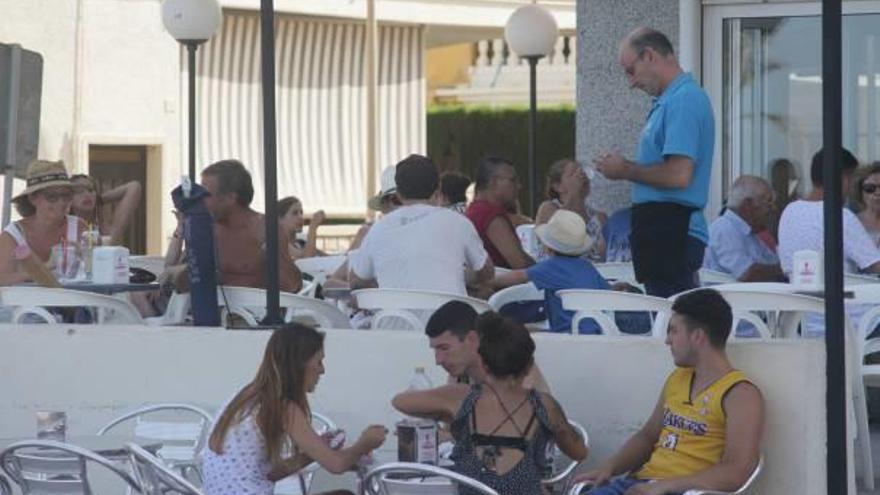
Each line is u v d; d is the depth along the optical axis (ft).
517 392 46.19
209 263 60.39
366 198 161.27
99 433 53.98
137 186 85.25
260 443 45.57
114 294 71.77
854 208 71.15
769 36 84.48
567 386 53.26
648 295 59.47
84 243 70.69
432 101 232.73
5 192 70.85
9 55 70.90
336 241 156.56
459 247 61.67
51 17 134.41
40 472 46.47
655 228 60.13
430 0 158.92
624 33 86.48
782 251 64.54
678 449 47.44
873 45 83.51
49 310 69.36
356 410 55.62
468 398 46.32
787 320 58.29
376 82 145.69
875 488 58.54
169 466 47.67
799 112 84.43
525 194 205.26
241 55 151.02
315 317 63.77
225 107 149.79
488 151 207.62
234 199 66.13
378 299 59.93
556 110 204.23
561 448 46.96
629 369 52.60
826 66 48.01
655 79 60.70
